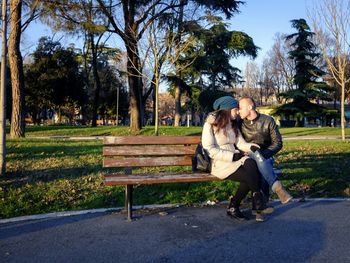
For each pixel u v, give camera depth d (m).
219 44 38.75
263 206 4.96
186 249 4.16
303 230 4.76
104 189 6.28
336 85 43.41
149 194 6.16
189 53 29.50
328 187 6.71
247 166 4.96
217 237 4.52
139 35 19.86
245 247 4.21
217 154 5.13
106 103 56.06
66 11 16.05
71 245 4.28
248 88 71.31
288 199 5.02
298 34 39.12
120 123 62.09
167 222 5.06
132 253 4.05
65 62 44.09
